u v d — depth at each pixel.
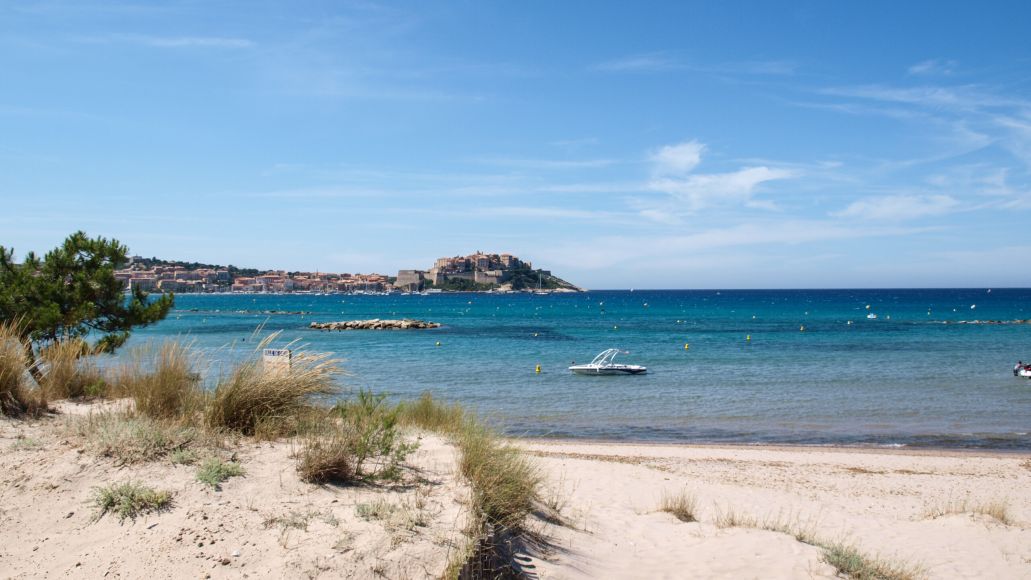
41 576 3.62
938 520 9.22
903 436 17.61
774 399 23.47
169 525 4.23
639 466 12.55
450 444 7.96
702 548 6.63
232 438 6.05
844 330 62.94
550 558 5.45
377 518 4.74
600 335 57.94
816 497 10.75
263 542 4.17
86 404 7.18
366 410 7.11
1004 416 20.44
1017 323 74.00
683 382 27.98
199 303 167.12
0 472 4.67
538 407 21.86
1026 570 7.06
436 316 100.50
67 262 12.47
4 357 6.34
